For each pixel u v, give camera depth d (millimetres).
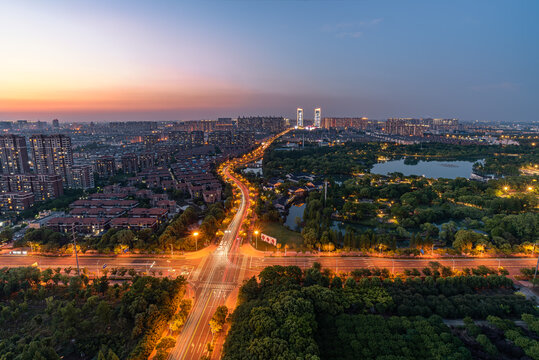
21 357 146250
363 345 157125
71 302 186250
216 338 171500
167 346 156000
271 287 196875
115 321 179625
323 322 173750
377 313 187500
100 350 150375
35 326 177875
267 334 154250
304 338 149500
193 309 195000
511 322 171250
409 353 150875
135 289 194375
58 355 154000
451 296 194625
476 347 157875
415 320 174125
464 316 183375
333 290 197125
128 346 162750
